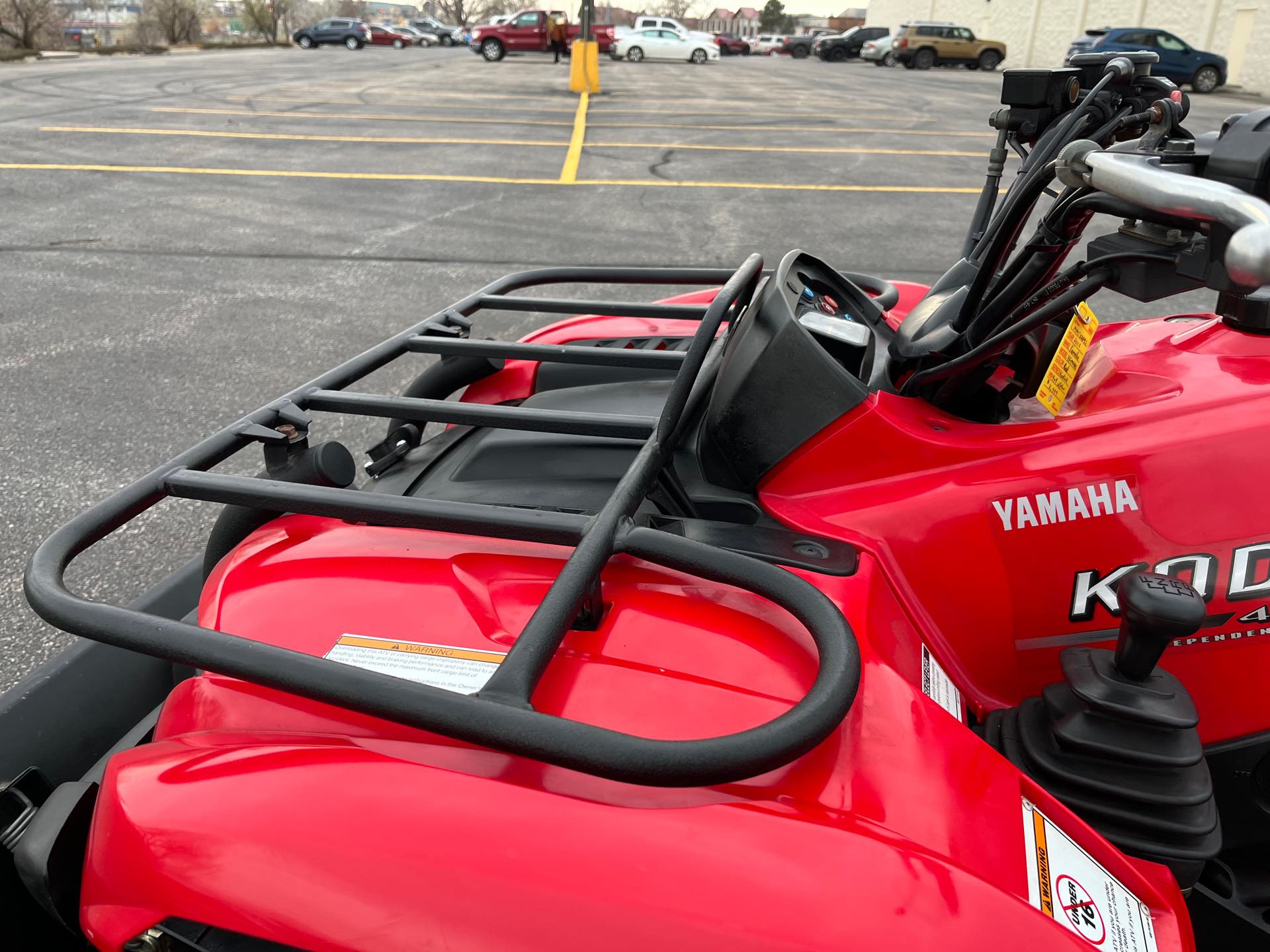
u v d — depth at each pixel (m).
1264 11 24.55
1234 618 1.47
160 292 5.86
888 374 1.78
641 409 1.97
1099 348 1.73
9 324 5.24
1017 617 1.52
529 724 0.94
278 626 1.35
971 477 1.49
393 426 2.18
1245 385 1.53
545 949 0.92
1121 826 1.32
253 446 3.69
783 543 1.47
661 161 11.15
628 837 0.97
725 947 0.90
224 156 11.01
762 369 1.59
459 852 0.98
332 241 7.21
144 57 37.50
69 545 1.27
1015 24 36.91
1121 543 1.46
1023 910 0.97
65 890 1.22
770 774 1.07
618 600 1.33
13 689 1.63
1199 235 1.09
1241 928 1.48
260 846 1.02
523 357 1.82
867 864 0.95
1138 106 1.76
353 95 18.78
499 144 12.29
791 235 7.50
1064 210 1.36
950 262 6.68
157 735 1.35
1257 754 1.53
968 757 1.16
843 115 16.84
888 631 1.35
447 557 1.45
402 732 1.17
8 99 17.33
